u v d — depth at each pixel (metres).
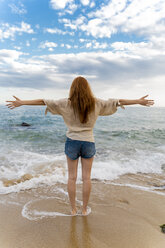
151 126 12.28
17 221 2.13
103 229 2.03
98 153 5.87
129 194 3.06
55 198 2.81
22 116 18.06
